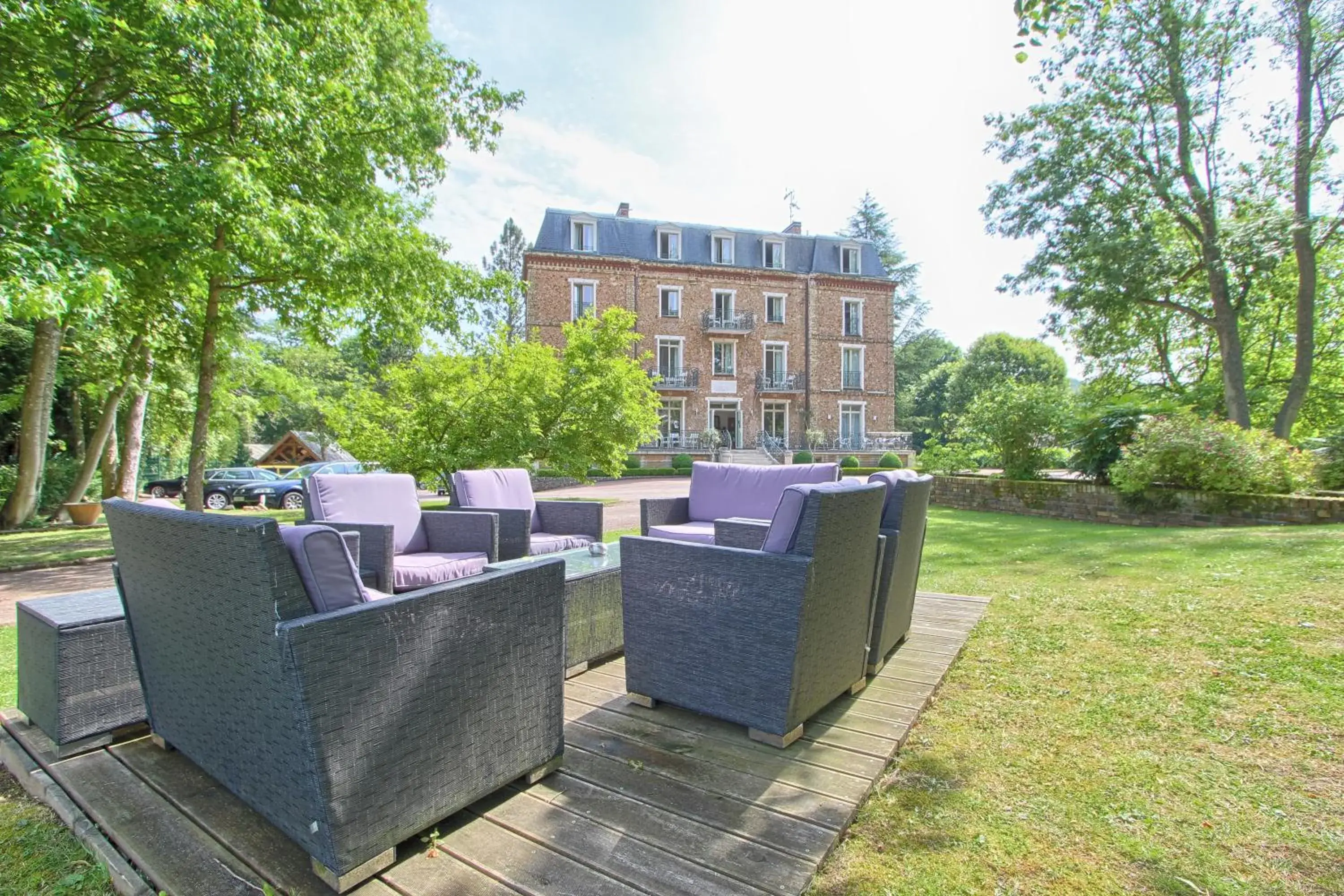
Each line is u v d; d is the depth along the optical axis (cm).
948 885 147
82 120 638
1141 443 870
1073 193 1212
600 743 214
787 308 2512
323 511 363
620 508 1119
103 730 214
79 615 218
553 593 191
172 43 555
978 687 265
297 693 134
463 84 976
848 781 187
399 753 151
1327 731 213
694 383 2388
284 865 151
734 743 213
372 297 863
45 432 1109
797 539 207
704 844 158
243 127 663
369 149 854
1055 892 144
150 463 1922
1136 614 348
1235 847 159
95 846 164
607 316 1123
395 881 145
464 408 992
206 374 821
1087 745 212
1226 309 1146
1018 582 455
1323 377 1338
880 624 269
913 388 3534
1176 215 1184
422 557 367
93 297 517
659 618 238
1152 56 1122
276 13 659
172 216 595
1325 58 1024
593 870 149
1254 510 761
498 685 175
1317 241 1112
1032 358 3178
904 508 285
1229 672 265
